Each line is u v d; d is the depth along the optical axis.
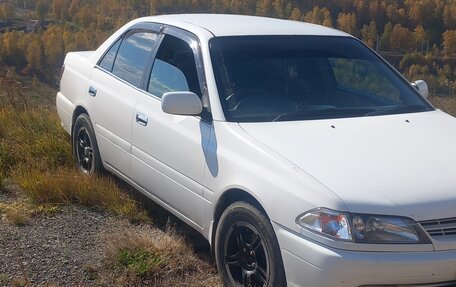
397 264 3.37
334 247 3.40
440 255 3.42
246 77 4.65
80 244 4.81
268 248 3.76
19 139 7.14
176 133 4.69
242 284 4.05
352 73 5.06
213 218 4.30
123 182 6.01
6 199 5.70
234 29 5.07
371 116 4.61
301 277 3.52
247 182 3.94
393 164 3.80
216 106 4.43
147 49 5.49
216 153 4.26
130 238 4.69
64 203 5.59
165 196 4.89
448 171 3.78
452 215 3.50
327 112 4.57
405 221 3.43
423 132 4.37
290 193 3.65
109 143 5.70
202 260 4.62
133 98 5.36
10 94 8.86
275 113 4.48
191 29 5.09
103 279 4.25
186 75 4.87
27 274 4.30
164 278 4.33
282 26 5.37
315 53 5.06
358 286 3.40
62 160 6.69
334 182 3.58
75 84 6.42
